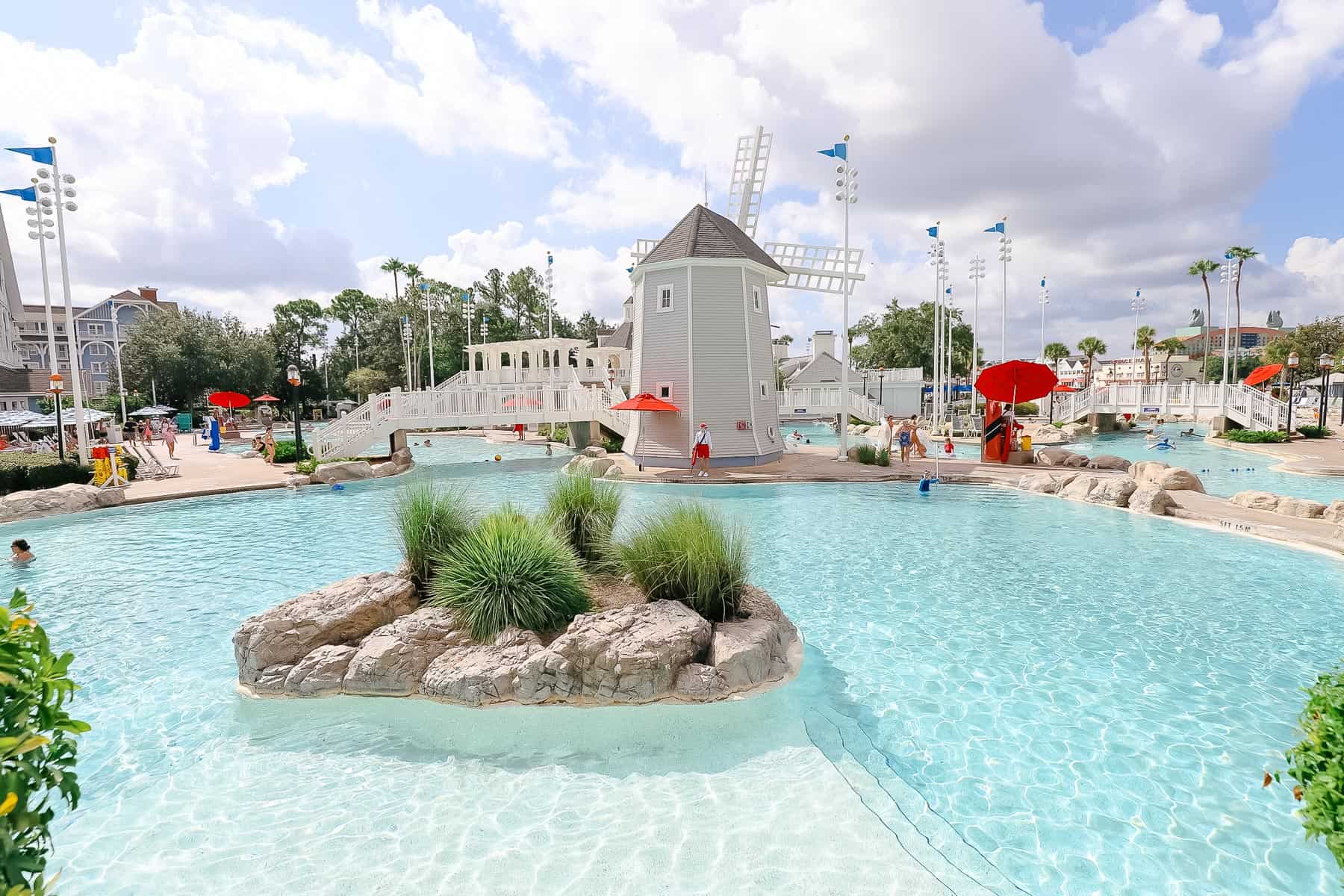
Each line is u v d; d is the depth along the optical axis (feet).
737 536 26.73
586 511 29.86
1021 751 17.76
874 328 243.81
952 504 56.39
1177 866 13.37
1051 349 252.83
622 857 13.73
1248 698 20.53
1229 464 82.79
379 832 14.74
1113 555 38.34
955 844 14.08
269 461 84.23
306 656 22.29
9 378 145.59
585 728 19.22
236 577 35.27
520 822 15.03
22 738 6.56
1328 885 12.82
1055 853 13.76
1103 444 115.65
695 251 78.02
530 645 21.70
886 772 16.88
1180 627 26.66
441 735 18.94
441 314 233.96
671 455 79.61
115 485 61.72
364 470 74.33
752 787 16.29
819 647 25.17
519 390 95.20
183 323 183.42
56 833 14.75
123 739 18.93
